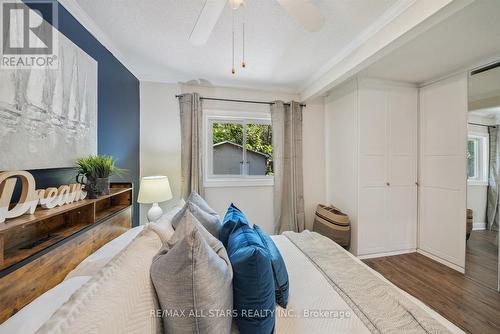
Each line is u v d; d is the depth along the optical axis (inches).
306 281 45.9
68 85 51.3
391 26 59.4
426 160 100.0
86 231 45.6
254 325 30.9
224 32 68.4
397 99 101.2
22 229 36.7
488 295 71.2
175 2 55.8
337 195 113.1
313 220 122.6
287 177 119.2
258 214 118.2
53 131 46.4
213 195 112.6
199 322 23.9
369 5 56.2
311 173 123.3
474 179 84.1
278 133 115.5
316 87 102.9
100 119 69.1
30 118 40.6
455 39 66.3
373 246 100.0
